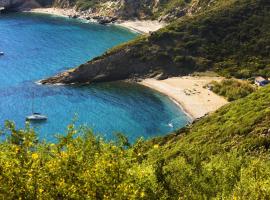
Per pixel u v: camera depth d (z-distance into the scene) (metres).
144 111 124.44
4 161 17.91
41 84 143.62
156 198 24.36
